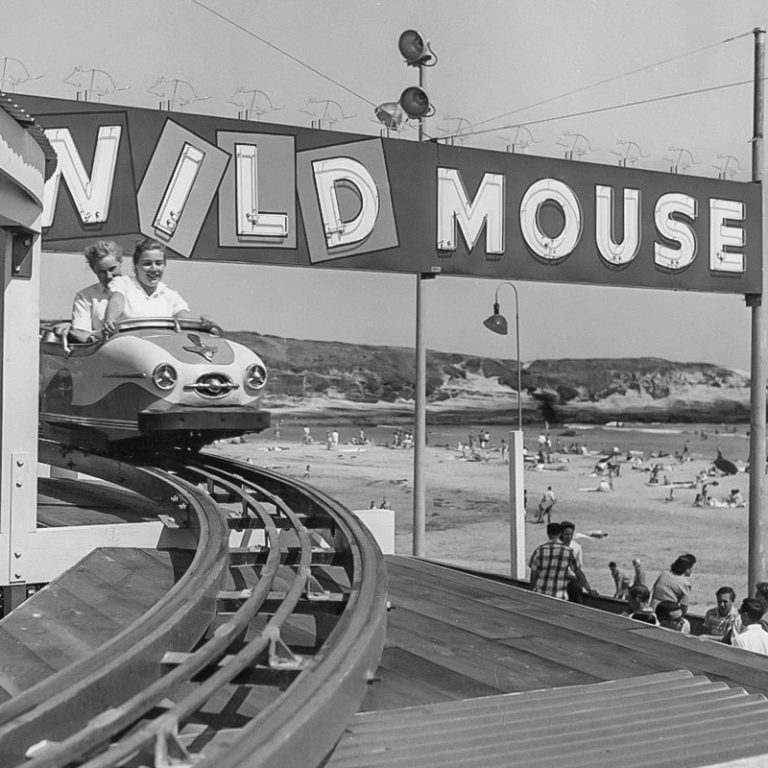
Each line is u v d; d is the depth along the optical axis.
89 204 12.04
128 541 8.14
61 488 11.24
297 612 6.12
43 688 4.23
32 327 7.83
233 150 12.76
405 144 13.69
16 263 7.80
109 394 10.10
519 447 12.34
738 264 15.81
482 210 14.13
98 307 10.98
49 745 3.59
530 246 14.45
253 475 10.14
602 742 4.80
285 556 7.93
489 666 5.97
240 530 8.49
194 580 5.93
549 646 6.48
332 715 4.29
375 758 4.44
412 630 6.76
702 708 5.35
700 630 11.48
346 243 13.37
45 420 11.14
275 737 3.76
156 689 3.96
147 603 6.77
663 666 6.11
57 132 11.90
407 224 13.72
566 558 10.48
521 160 14.39
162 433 10.13
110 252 10.91
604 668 6.02
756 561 15.61
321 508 8.53
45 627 6.27
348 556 7.16
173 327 10.45
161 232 12.39
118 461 9.69
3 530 7.68
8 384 7.70
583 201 14.77
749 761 4.68
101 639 6.07
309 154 13.14
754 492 15.70
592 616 7.38
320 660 4.68
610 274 14.97
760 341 15.91
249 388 10.09
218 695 5.09
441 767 4.39
